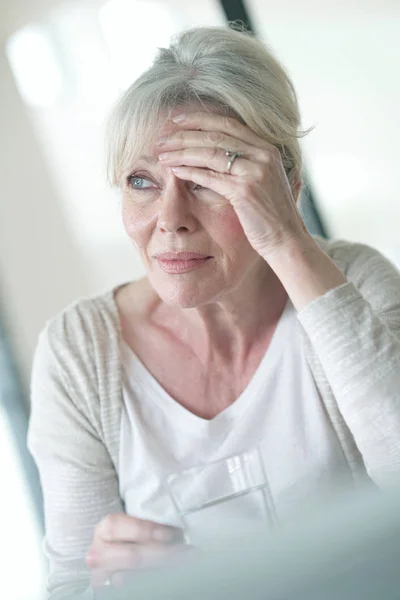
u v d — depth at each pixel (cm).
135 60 400
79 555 110
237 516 81
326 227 331
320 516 27
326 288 101
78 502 113
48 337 121
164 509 113
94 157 415
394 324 114
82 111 412
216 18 373
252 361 115
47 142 415
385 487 29
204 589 25
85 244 423
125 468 115
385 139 356
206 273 104
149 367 117
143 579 26
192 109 102
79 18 398
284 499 112
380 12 336
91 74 408
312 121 354
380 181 359
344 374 97
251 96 102
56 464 115
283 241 101
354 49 344
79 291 426
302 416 114
